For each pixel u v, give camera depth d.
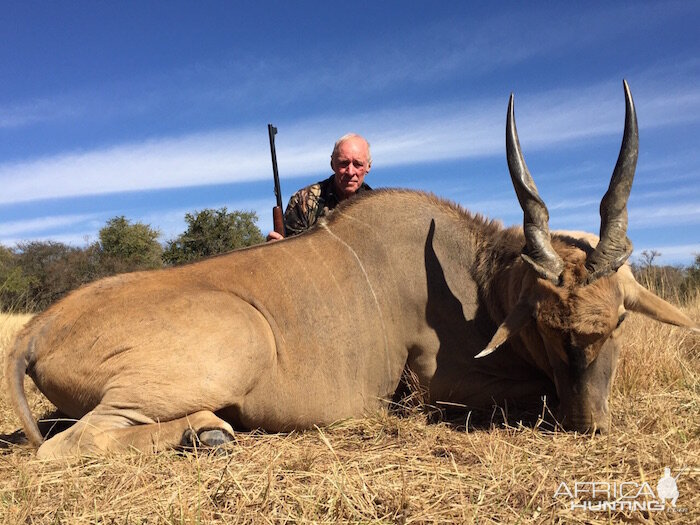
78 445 1.46
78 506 1.17
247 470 1.30
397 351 1.88
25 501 1.18
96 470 1.35
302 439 1.61
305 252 1.89
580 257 1.58
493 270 1.88
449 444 1.50
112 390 1.55
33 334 1.68
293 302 1.77
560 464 1.33
